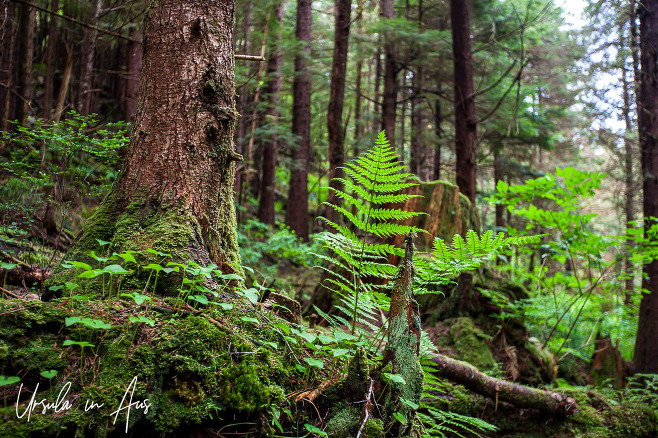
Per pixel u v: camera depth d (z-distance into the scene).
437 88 14.88
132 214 2.27
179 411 1.54
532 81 13.72
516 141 15.30
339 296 4.88
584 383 5.00
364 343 2.11
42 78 10.05
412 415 2.02
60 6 8.61
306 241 13.00
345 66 8.48
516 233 5.52
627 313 6.71
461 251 2.32
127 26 7.74
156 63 2.49
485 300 4.85
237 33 9.97
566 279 5.73
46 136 3.63
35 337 1.60
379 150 2.07
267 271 7.88
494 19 11.87
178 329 1.73
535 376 4.53
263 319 2.08
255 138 13.10
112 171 4.10
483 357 4.43
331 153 8.44
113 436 1.46
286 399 1.79
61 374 1.52
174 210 2.29
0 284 2.92
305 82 13.49
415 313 2.02
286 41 10.62
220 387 1.65
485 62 12.25
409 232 2.12
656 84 6.09
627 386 4.68
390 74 12.73
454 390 3.63
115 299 1.90
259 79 10.26
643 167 6.16
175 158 2.37
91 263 2.16
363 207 2.16
